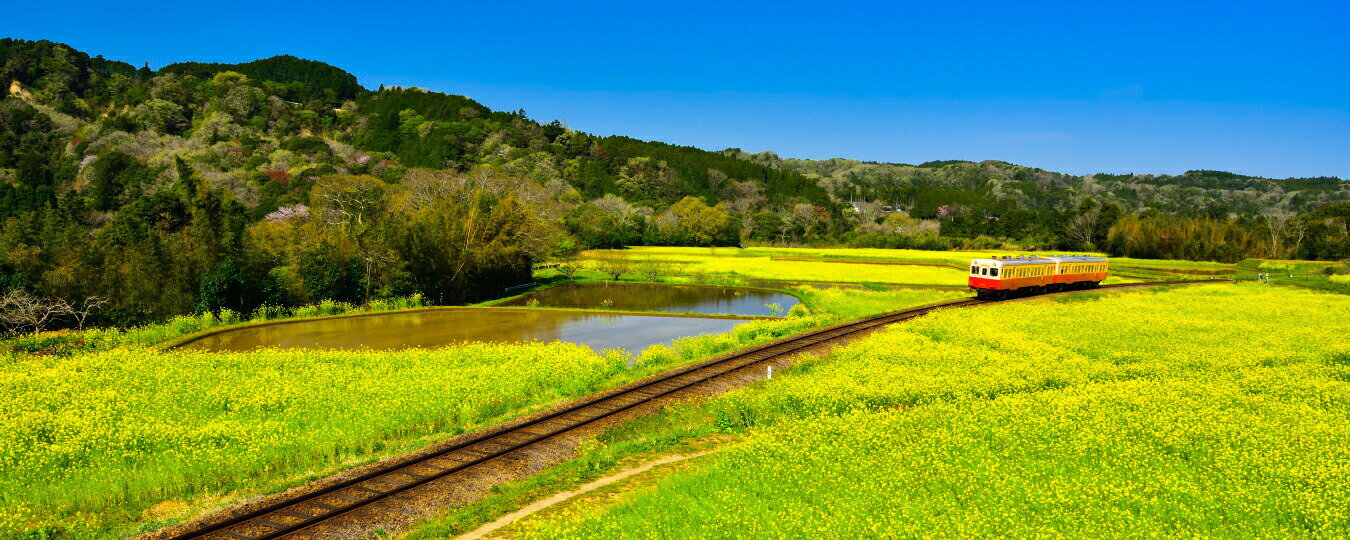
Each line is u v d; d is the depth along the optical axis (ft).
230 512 44.52
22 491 49.34
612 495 48.96
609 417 66.69
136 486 49.93
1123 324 123.95
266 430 61.57
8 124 439.63
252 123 594.24
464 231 184.44
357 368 87.04
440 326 137.90
